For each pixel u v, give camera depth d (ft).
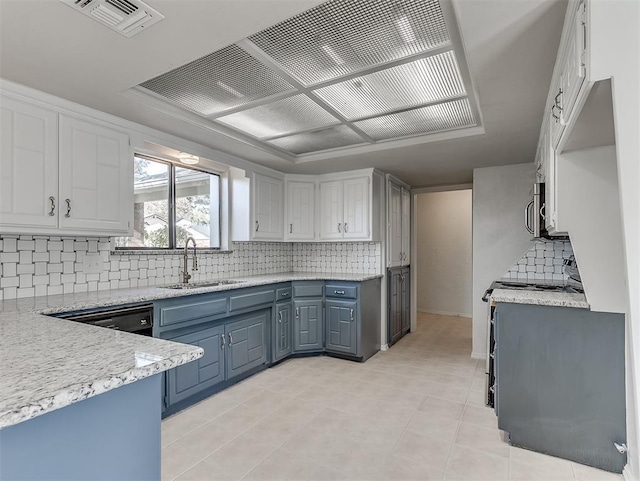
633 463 5.70
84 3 4.27
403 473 6.02
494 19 4.65
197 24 4.72
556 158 6.52
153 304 7.69
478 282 12.68
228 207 12.42
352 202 13.32
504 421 6.93
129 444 3.10
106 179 7.78
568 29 4.58
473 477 5.94
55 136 6.90
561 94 5.40
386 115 8.47
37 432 2.51
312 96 7.47
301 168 12.99
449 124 9.02
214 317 9.21
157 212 10.48
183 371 8.35
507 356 6.95
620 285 6.15
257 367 10.91
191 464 6.22
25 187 6.46
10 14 4.44
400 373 10.96
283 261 15.19
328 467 6.17
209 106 7.95
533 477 5.97
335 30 5.29
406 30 5.31
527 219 9.62
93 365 2.97
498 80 6.28
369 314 12.75
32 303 6.52
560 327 6.57
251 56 5.97
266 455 6.51
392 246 14.60
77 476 2.73
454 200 21.31
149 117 8.05
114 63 5.70
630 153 3.79
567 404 6.50
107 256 8.82
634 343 4.02
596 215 6.28
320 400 8.92
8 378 2.67
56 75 6.07
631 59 3.68
